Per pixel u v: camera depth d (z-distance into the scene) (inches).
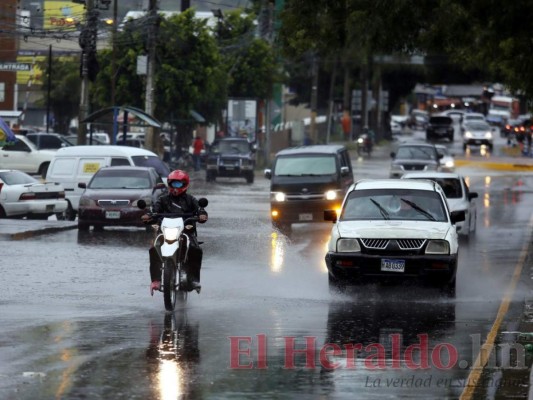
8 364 1010.7
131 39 4859.7
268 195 4015.8
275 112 6747.1
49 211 2827.3
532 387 927.7
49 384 925.2
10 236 2361.0
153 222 1445.6
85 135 3902.6
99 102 5147.6
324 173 2758.4
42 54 6127.0
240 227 2716.5
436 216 1610.5
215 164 4820.4
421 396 900.0
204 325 1263.5
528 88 2770.7
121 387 917.8
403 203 1631.4
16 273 1748.3
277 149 7234.3
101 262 1927.9
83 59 3868.1
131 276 1736.0
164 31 4943.4
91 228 2677.2
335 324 1280.8
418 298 1526.8
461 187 2455.7
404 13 2070.6
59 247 2187.5
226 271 1825.8
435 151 4347.9
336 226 1579.7
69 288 1581.0
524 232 2623.0
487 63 2935.5
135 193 2554.1
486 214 3169.3
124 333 1198.3
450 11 2050.9
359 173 5206.7
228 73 5905.5
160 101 5039.4
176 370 995.3
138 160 3051.2
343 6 2178.9
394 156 4370.1
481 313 1384.1
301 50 2256.4
